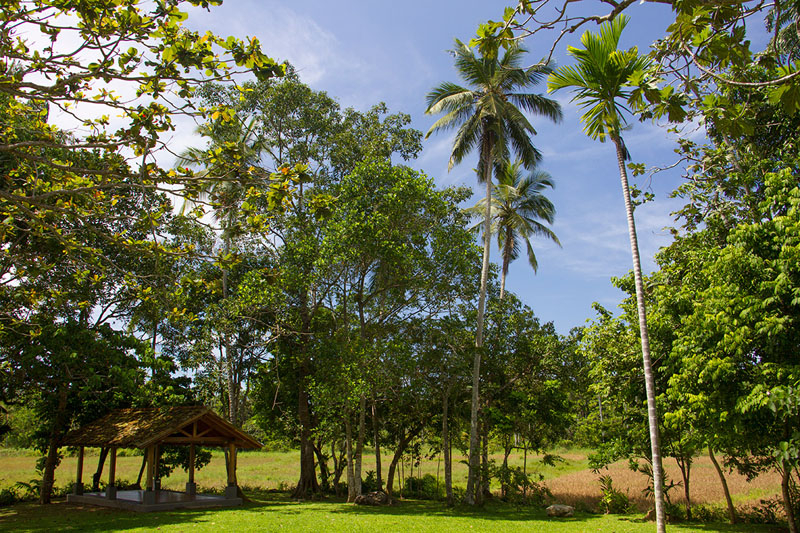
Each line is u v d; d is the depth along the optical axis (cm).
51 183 856
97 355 1852
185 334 2775
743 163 1434
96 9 593
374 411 2412
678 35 544
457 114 2330
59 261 1030
